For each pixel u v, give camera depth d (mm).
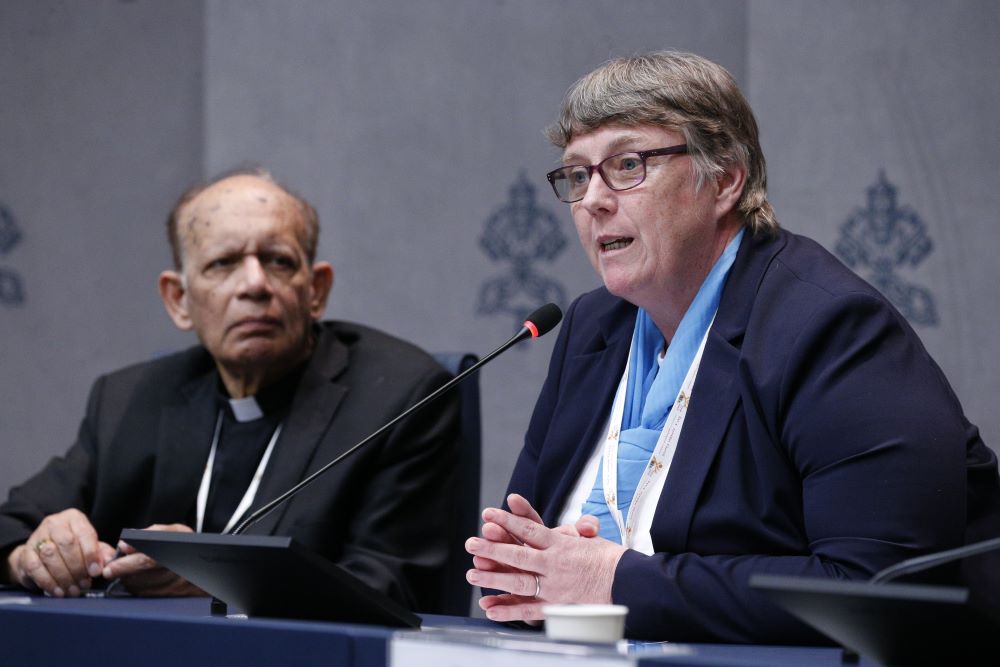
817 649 5918
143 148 17953
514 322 16688
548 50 16719
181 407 11242
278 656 5168
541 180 16656
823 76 15539
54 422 17625
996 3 15047
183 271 11070
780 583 4789
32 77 17844
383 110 17141
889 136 15305
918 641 4668
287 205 11102
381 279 17000
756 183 7977
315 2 17328
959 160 15125
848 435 6645
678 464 7352
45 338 17703
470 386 11461
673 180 7625
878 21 15383
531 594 6875
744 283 7668
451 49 17016
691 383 7734
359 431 10539
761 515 7035
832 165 15469
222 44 17453
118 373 11922
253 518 7609
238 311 10672
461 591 10969
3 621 5980
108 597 9289
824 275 7410
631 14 16438
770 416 7051
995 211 15008
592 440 8297
